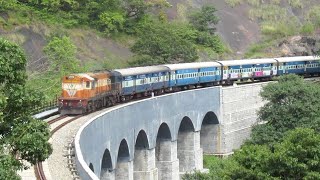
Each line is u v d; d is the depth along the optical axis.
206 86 93.19
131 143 59.62
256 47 134.12
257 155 44.00
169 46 100.38
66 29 101.75
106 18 109.12
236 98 89.25
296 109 72.06
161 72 81.19
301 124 70.25
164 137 73.31
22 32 92.75
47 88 72.00
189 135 80.00
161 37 103.56
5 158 24.33
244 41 136.12
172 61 101.19
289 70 106.00
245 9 146.00
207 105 83.06
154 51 100.50
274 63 102.88
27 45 91.12
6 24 91.44
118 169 59.53
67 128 48.94
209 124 86.88
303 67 109.06
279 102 75.81
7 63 25.56
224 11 142.38
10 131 26.61
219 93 86.06
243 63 97.50
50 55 82.00
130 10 118.12
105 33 107.94
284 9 149.75
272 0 151.62
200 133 87.25
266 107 76.44
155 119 67.44
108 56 102.94
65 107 59.91
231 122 88.06
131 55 106.62
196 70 88.75
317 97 74.06
